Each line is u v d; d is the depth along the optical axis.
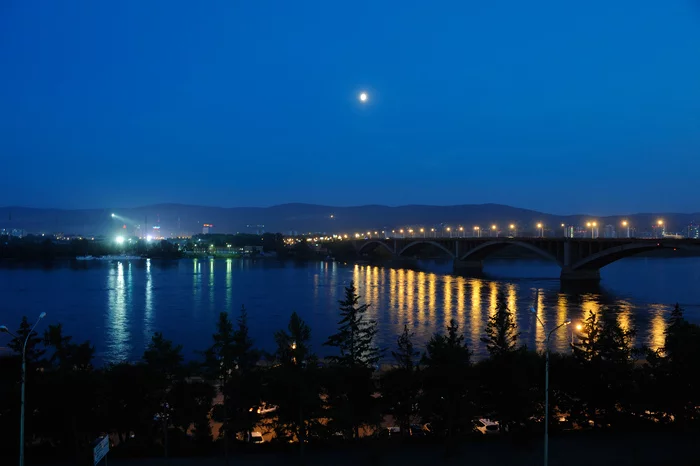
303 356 42.09
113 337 91.69
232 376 41.44
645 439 42.03
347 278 195.75
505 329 45.78
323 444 42.12
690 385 44.50
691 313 105.88
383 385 42.84
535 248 176.38
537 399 42.19
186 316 112.12
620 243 147.50
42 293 151.88
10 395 39.84
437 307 119.00
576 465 36.81
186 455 40.41
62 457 40.16
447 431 41.25
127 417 41.28
